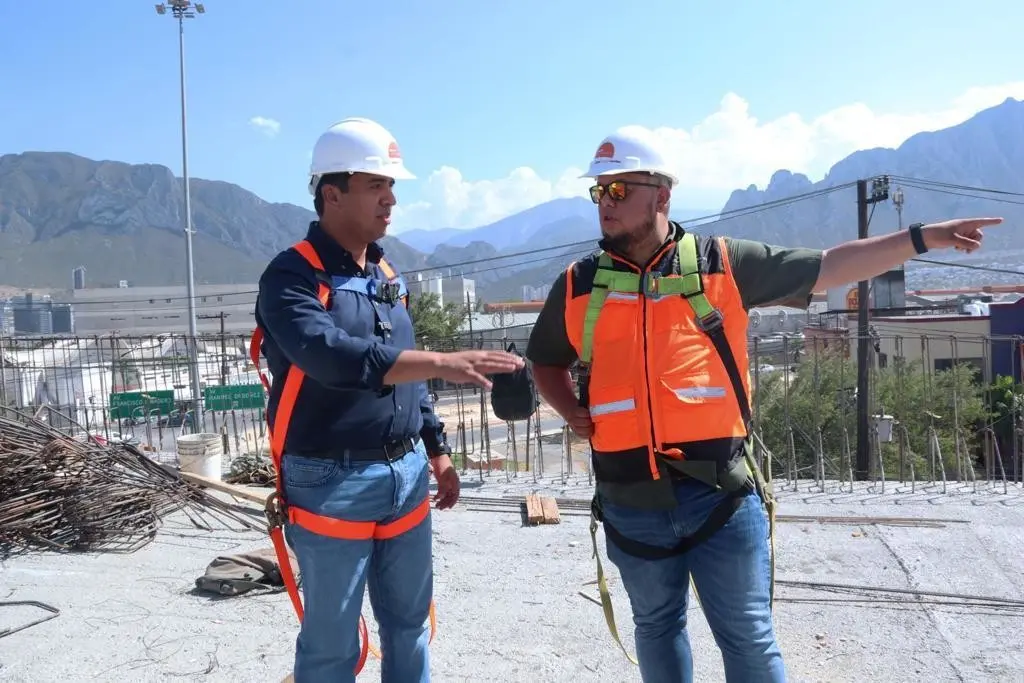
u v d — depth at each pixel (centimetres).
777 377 1973
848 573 459
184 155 2528
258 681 331
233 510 603
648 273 233
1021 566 464
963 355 2845
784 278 233
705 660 351
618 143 234
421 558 250
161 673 337
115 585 450
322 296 217
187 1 2517
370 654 357
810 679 334
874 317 3019
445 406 3098
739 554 224
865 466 1720
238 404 1092
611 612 269
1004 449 1898
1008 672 336
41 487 539
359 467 228
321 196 230
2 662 346
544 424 2892
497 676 338
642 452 229
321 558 224
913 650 359
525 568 480
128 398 1197
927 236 222
